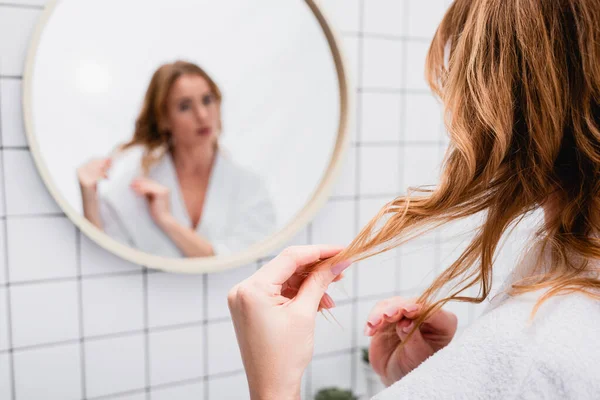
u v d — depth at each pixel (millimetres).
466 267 506
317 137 1146
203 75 1027
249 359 428
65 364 1049
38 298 1014
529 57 404
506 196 442
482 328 386
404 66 1258
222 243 1090
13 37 940
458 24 492
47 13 921
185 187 1045
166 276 1103
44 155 950
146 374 1113
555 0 398
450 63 495
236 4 1040
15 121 955
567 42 398
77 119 958
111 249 1006
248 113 1076
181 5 998
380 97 1238
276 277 440
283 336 418
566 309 374
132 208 1014
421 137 1304
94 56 955
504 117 417
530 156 421
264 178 1108
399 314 584
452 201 446
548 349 355
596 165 402
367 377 1274
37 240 998
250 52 1062
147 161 1011
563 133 415
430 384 374
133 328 1090
